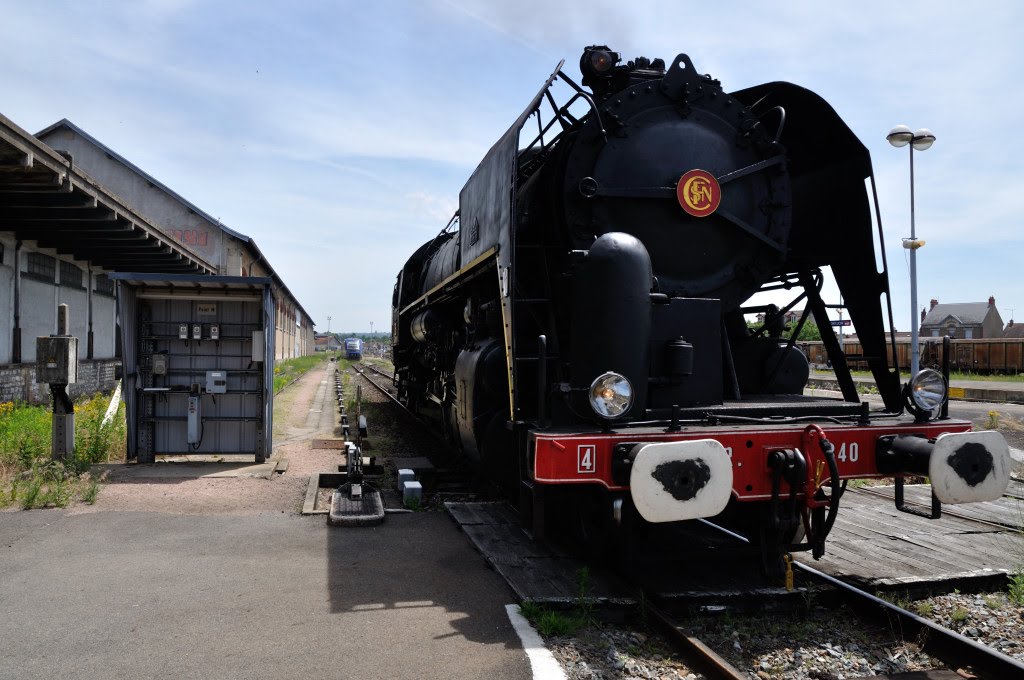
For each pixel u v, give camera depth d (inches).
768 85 251.6
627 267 181.8
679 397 202.7
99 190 467.8
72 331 698.8
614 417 170.1
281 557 210.7
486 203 254.4
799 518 187.5
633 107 234.5
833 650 158.9
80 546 216.8
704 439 172.2
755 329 279.9
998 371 1496.1
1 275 549.0
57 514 253.4
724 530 237.8
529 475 179.5
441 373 370.9
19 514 253.1
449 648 148.9
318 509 267.4
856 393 244.2
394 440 468.4
